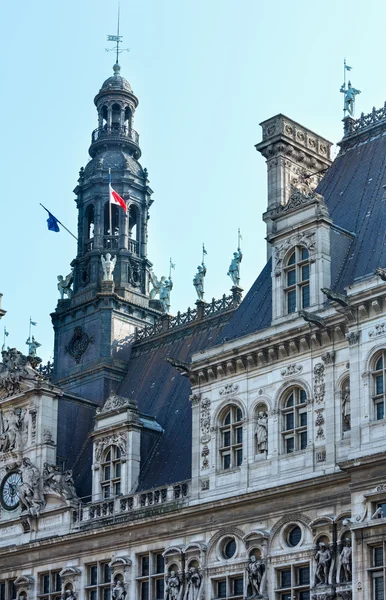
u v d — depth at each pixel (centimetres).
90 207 10525
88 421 9425
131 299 10069
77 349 10019
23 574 8781
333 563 6812
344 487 6888
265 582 7144
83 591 8300
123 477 8444
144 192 10600
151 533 7956
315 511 7006
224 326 9112
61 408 9312
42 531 8762
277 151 8888
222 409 7756
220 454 7694
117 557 8112
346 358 7119
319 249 7506
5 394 9412
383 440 6625
